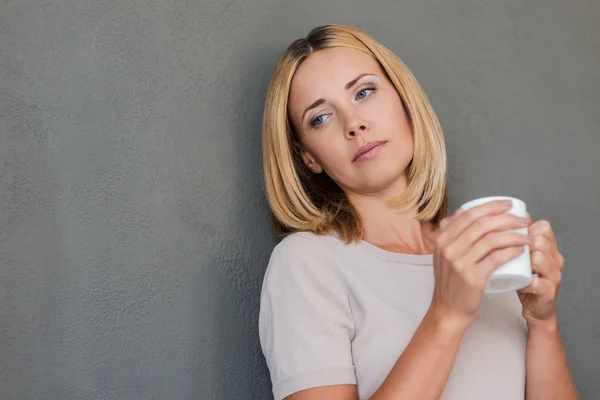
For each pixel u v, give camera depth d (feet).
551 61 6.68
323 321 4.75
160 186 5.31
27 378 4.84
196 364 5.21
